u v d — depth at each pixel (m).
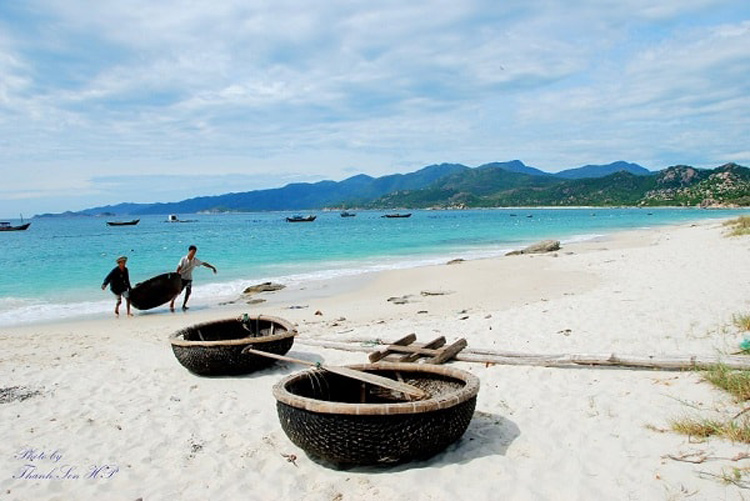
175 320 14.80
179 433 6.62
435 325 12.13
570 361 8.27
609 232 51.44
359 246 39.00
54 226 118.75
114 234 69.38
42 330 13.62
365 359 9.79
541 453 5.60
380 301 16.47
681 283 14.70
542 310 12.70
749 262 17.59
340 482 5.25
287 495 5.07
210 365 8.73
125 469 5.74
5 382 8.92
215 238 52.91
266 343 8.94
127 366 9.77
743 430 5.38
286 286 20.25
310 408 5.32
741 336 8.83
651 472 5.02
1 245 47.31
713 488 4.65
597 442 5.75
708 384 6.91
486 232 55.88
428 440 5.35
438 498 4.86
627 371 7.89
